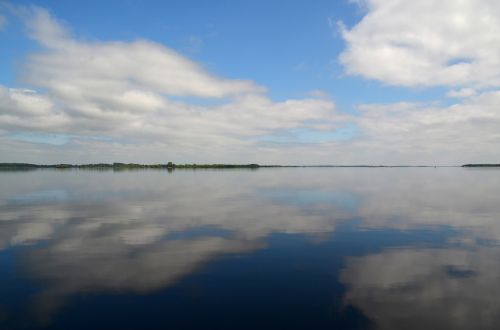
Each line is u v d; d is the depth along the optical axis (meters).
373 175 113.31
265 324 9.29
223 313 9.86
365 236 18.61
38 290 11.35
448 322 9.32
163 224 22.02
